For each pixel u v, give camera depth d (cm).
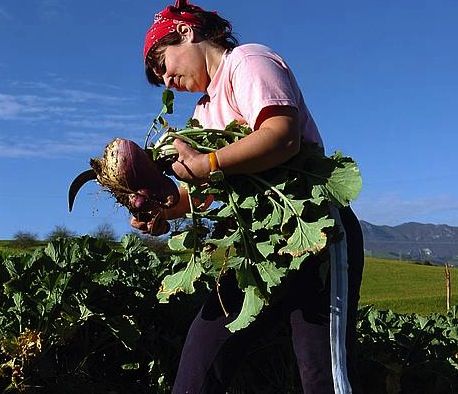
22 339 365
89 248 449
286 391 410
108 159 256
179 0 285
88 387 385
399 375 463
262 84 256
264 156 247
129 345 383
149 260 492
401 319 573
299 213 244
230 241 252
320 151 259
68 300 391
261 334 269
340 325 256
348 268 264
